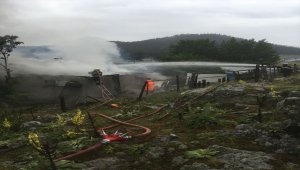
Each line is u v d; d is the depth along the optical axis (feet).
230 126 29.37
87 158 23.62
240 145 23.88
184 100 46.19
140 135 27.61
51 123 37.14
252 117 31.40
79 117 31.35
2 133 34.65
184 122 31.89
